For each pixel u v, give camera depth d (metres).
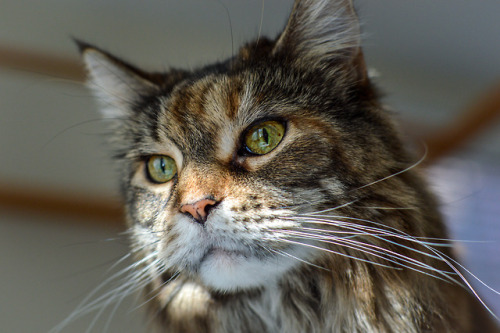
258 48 0.64
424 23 0.76
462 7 0.74
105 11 0.74
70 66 0.75
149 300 0.64
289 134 0.60
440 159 0.87
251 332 0.62
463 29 0.76
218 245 0.59
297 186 0.59
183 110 0.62
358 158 0.60
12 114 0.79
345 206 0.59
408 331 0.59
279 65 0.62
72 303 0.89
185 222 0.60
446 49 0.79
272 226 0.59
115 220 0.89
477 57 0.79
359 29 0.62
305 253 0.60
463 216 0.82
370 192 0.60
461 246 0.68
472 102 0.83
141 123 0.65
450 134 0.87
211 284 0.61
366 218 0.59
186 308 0.63
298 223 0.59
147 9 0.74
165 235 0.61
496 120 0.83
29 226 0.93
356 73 0.62
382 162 0.60
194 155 0.61
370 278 0.60
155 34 0.77
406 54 0.79
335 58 0.63
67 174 0.90
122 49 0.78
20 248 0.91
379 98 0.63
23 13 0.73
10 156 0.85
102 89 0.69
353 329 0.60
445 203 0.65
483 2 0.73
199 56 0.78
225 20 0.75
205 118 0.61
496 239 0.82
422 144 0.73
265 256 0.59
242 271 0.59
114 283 0.73
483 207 0.84
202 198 0.59
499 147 0.90
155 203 0.63
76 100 0.78
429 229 0.61
